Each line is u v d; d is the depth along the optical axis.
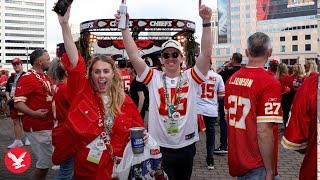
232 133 2.78
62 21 2.78
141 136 2.49
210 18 3.08
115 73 2.76
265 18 106.06
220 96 5.91
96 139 2.60
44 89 4.03
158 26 11.96
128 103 2.79
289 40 102.19
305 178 2.15
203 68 3.14
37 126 3.98
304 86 2.09
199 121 3.86
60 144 2.75
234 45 109.81
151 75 3.22
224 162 6.17
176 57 3.17
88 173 2.60
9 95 8.54
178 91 3.14
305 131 2.08
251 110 2.62
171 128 3.08
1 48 148.75
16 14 151.62
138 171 2.50
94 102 2.66
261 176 2.62
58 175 3.61
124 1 3.16
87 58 12.46
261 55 2.69
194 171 5.60
